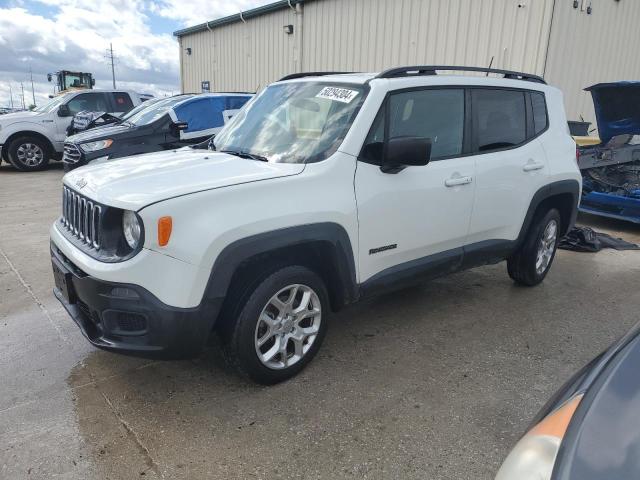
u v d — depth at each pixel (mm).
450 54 9836
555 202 4902
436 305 4449
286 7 13469
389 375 3266
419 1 10203
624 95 6820
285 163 3178
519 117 4352
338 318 4152
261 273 2896
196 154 3566
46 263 5348
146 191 2656
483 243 4145
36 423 2742
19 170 12602
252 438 2643
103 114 10523
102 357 3439
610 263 5828
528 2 8547
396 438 2660
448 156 3752
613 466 1244
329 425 2754
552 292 4832
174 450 2549
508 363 3451
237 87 16219
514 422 2812
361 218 3186
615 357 1629
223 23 16047
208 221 2605
